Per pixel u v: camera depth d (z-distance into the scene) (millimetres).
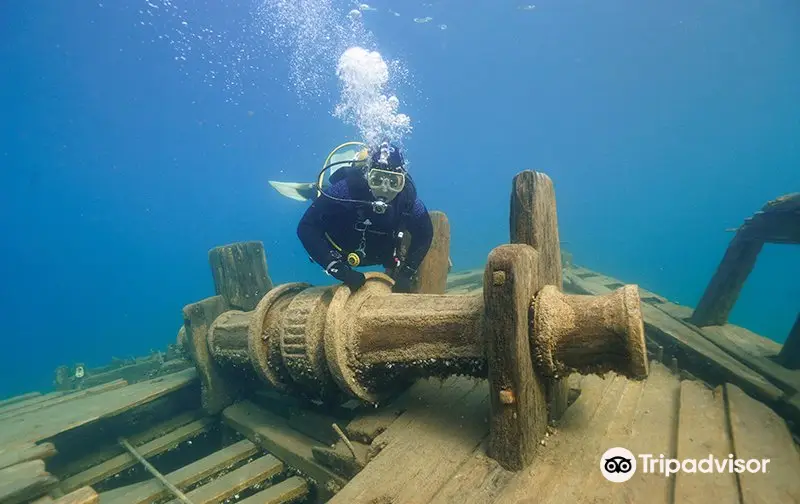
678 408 1954
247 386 2869
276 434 2348
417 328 1792
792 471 1485
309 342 2008
